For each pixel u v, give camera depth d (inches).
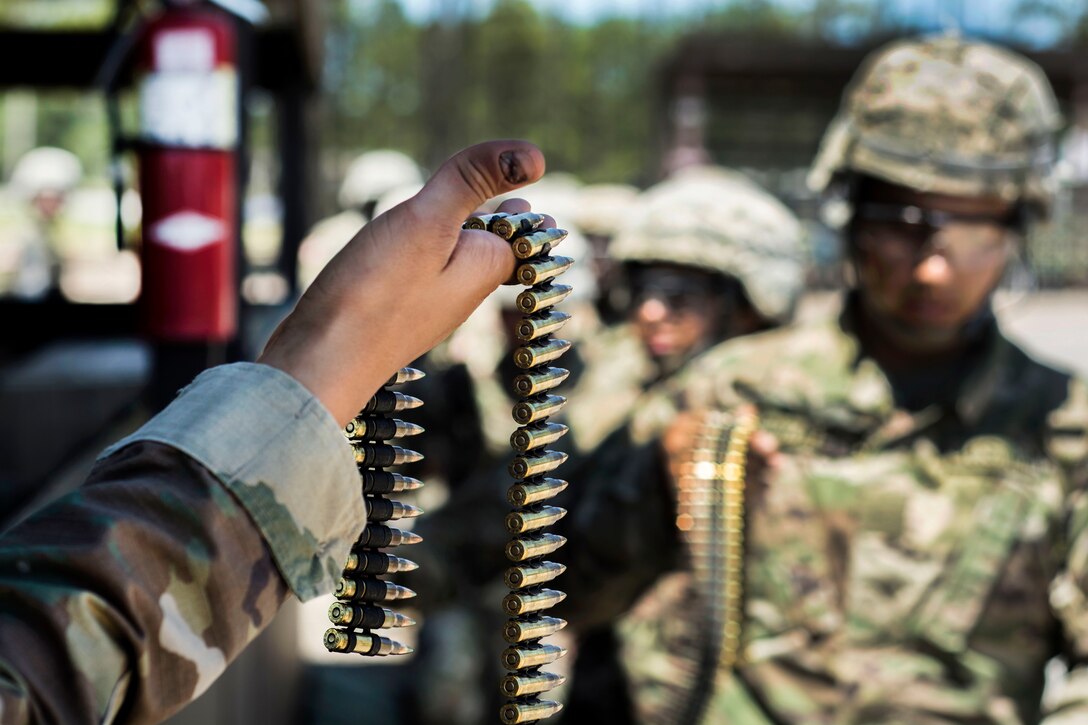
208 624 30.0
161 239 119.3
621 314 204.2
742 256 164.7
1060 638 104.0
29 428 151.7
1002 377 105.0
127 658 29.1
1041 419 104.3
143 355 173.5
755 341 112.0
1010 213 107.7
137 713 29.5
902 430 104.5
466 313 34.7
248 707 149.6
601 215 287.7
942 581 102.2
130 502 29.7
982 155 101.6
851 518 103.2
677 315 163.8
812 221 531.2
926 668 101.9
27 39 176.1
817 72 543.8
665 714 101.5
